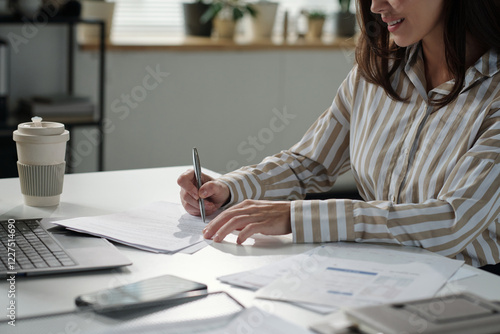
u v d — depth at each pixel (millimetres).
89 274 953
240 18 3379
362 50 1415
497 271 1311
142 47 3156
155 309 823
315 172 1535
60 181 1309
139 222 1198
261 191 1407
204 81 3373
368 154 1395
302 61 3553
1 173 2691
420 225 1098
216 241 1106
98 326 771
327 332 738
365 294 859
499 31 1237
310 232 1107
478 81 1261
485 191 1121
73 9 2791
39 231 1113
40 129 1263
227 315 788
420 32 1259
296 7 3783
